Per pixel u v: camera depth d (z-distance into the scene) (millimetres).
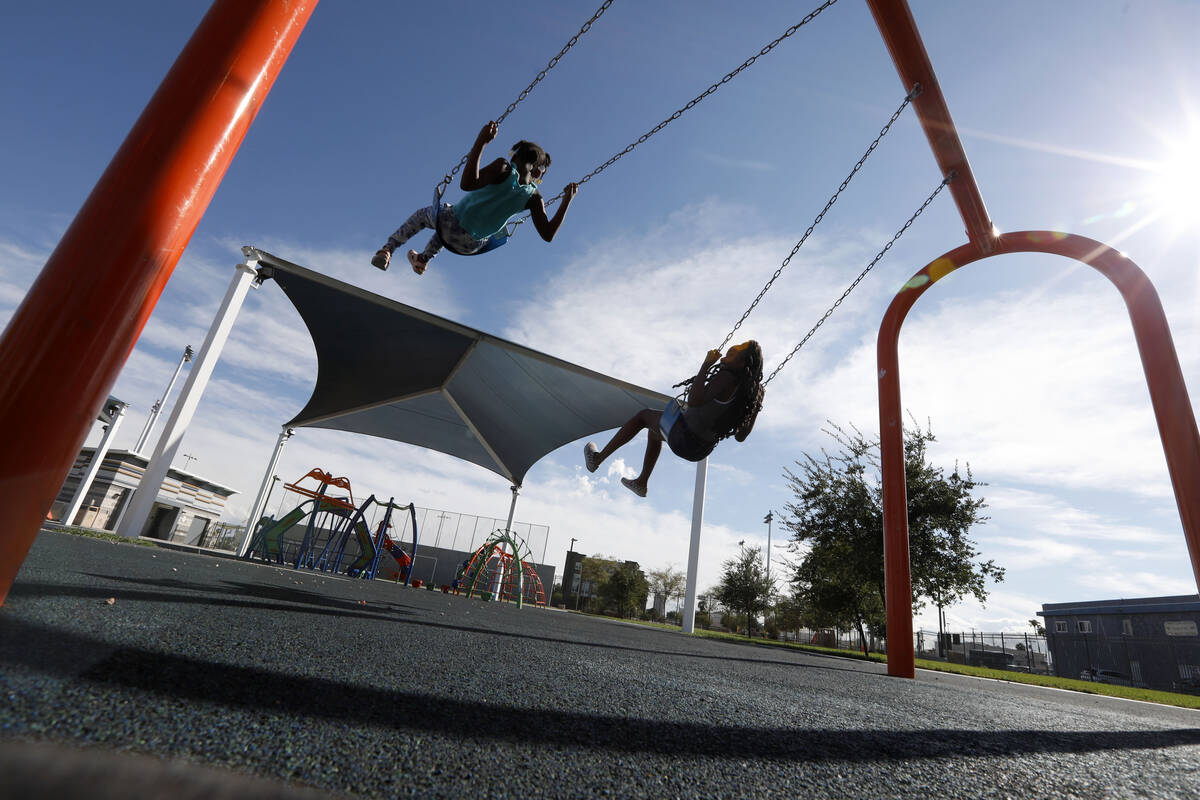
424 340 11555
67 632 1179
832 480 16438
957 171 4590
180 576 3320
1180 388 4059
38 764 568
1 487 1028
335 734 872
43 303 1114
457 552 23578
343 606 3385
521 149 3502
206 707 879
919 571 14477
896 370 5457
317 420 14445
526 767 871
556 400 12938
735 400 3301
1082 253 4711
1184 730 2668
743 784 951
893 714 2061
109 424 15742
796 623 32156
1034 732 1989
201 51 1373
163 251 1239
